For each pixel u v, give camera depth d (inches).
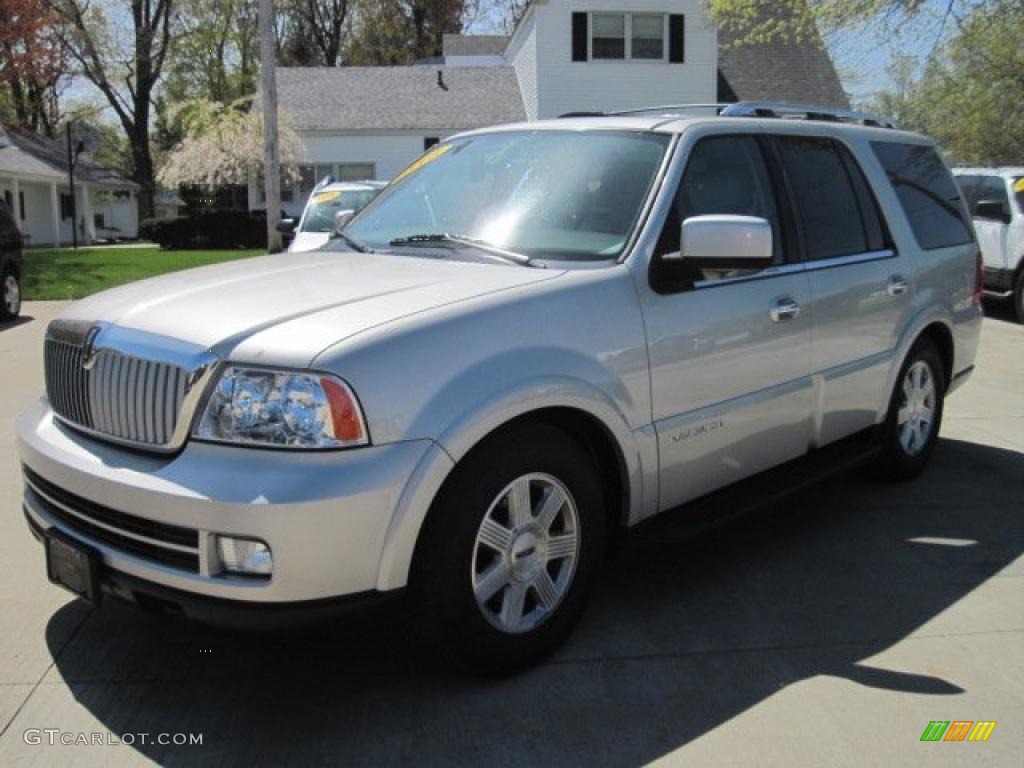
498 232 156.8
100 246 1517.0
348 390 112.3
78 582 124.8
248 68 2110.0
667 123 165.5
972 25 618.2
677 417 149.1
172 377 117.4
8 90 1616.6
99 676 135.5
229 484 109.9
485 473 123.3
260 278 142.5
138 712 126.6
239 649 143.0
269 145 724.0
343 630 116.3
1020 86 762.8
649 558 179.0
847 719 125.5
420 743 119.6
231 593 110.2
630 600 160.6
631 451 141.5
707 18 885.8
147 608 119.3
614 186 156.1
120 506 116.7
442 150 188.5
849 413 191.0
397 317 121.6
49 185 1658.5
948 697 131.0
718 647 144.5
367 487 111.6
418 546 120.5
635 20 1103.6
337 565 111.3
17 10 1230.3
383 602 116.1
